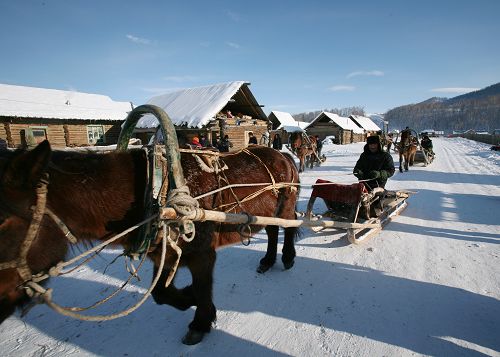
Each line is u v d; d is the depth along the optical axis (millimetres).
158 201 2002
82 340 2654
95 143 18438
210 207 2418
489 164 15461
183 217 1923
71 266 4082
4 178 1432
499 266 3820
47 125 16438
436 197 7715
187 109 16672
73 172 1849
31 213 1484
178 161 2043
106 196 1921
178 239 2174
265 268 3799
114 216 1971
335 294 3262
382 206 5027
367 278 3582
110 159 2061
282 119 38531
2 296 1453
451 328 2684
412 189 8773
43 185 1552
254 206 2912
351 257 4164
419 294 3217
